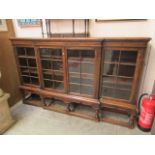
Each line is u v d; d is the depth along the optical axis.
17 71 2.38
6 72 2.38
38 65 2.14
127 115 2.22
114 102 1.90
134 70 1.70
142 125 1.89
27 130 1.98
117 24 1.87
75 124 2.08
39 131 1.96
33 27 2.35
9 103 2.50
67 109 2.27
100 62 1.75
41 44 1.96
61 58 1.98
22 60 2.38
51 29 2.25
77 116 2.23
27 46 2.09
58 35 2.23
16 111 2.41
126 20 1.80
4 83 2.37
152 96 1.80
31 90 2.40
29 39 1.98
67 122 2.12
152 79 1.89
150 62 1.83
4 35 2.28
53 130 1.97
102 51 1.70
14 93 2.61
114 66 1.82
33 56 2.19
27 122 2.14
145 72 1.90
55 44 1.87
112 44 1.62
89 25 2.02
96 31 2.01
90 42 1.68
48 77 2.28
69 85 2.09
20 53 2.30
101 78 1.86
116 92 1.95
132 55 1.69
